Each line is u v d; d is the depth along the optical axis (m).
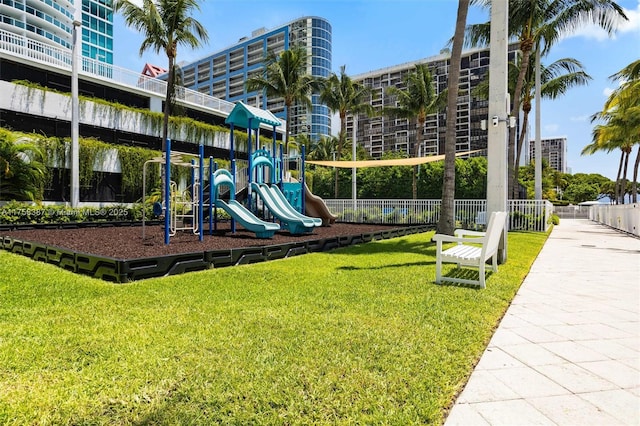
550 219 22.64
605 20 16.06
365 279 5.35
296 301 4.13
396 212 19.84
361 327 3.27
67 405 2.00
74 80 16.52
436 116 80.25
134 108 24.30
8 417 1.88
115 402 2.03
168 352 2.68
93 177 21.00
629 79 18.69
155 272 5.37
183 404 2.03
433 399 2.13
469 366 2.61
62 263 6.06
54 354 2.63
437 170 32.66
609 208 21.70
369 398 2.12
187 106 29.20
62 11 55.31
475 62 73.56
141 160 22.66
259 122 12.13
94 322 3.34
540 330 3.46
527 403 2.15
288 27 77.12
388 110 30.16
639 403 2.15
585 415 2.02
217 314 3.61
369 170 35.09
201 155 9.10
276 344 2.85
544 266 7.21
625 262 7.73
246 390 2.17
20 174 15.69
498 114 6.93
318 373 2.39
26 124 19.47
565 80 21.94
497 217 5.31
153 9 16.98
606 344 3.10
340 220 21.20
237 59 83.31
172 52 18.42
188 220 15.27
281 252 7.42
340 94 31.36
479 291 4.72
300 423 1.88
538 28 17.53
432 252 8.42
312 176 36.88
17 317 3.48
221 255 6.26
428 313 3.73
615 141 28.53
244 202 13.85
